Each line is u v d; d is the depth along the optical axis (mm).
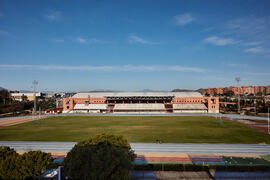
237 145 47844
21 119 103375
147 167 32031
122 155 22672
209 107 134500
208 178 29281
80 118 104750
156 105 140125
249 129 69062
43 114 128250
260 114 119188
